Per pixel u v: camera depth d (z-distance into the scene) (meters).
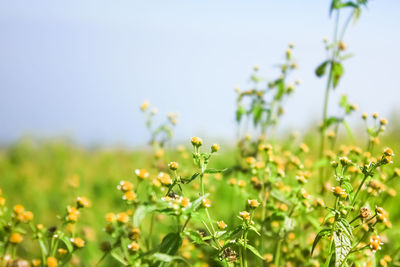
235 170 0.63
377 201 0.55
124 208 0.53
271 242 0.58
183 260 0.45
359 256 0.52
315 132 0.83
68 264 0.57
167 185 0.48
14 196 1.03
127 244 0.49
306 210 0.54
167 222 0.63
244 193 0.57
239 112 0.66
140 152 1.12
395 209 0.62
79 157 1.60
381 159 0.48
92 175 1.22
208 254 0.55
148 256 0.47
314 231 0.58
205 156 0.48
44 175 1.30
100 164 1.41
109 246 0.48
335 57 0.62
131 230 0.49
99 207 0.84
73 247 0.48
